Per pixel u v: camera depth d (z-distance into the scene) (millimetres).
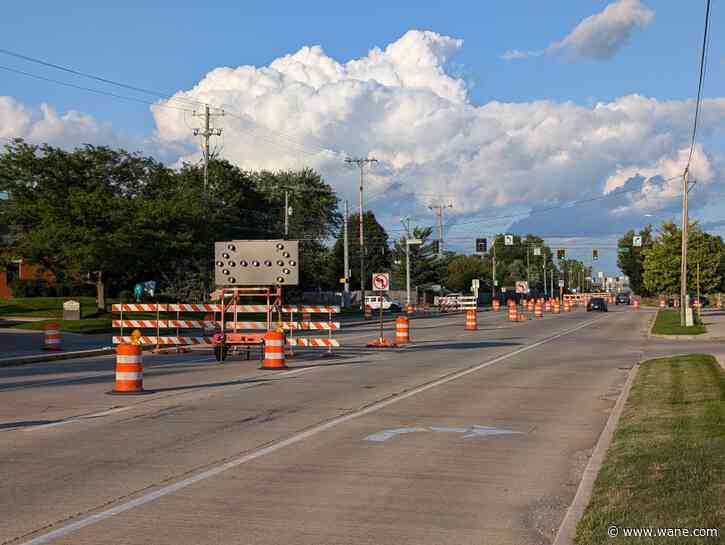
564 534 6551
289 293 69375
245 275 26391
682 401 13758
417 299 101562
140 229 47500
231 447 10742
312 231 107812
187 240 48656
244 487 8555
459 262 133625
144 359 26109
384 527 7098
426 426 12461
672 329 40031
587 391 16938
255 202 85812
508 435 11719
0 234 66000
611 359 24891
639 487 7668
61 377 20344
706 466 8406
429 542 6672
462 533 6926
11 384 18562
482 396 16078
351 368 22125
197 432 11898
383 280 31156
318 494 8266
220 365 23531
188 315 58031
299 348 29781
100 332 42375
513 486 8633
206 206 56625
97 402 15219
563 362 23828
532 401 15375
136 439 11336
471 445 10938
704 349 28891
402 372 20891
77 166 50750
